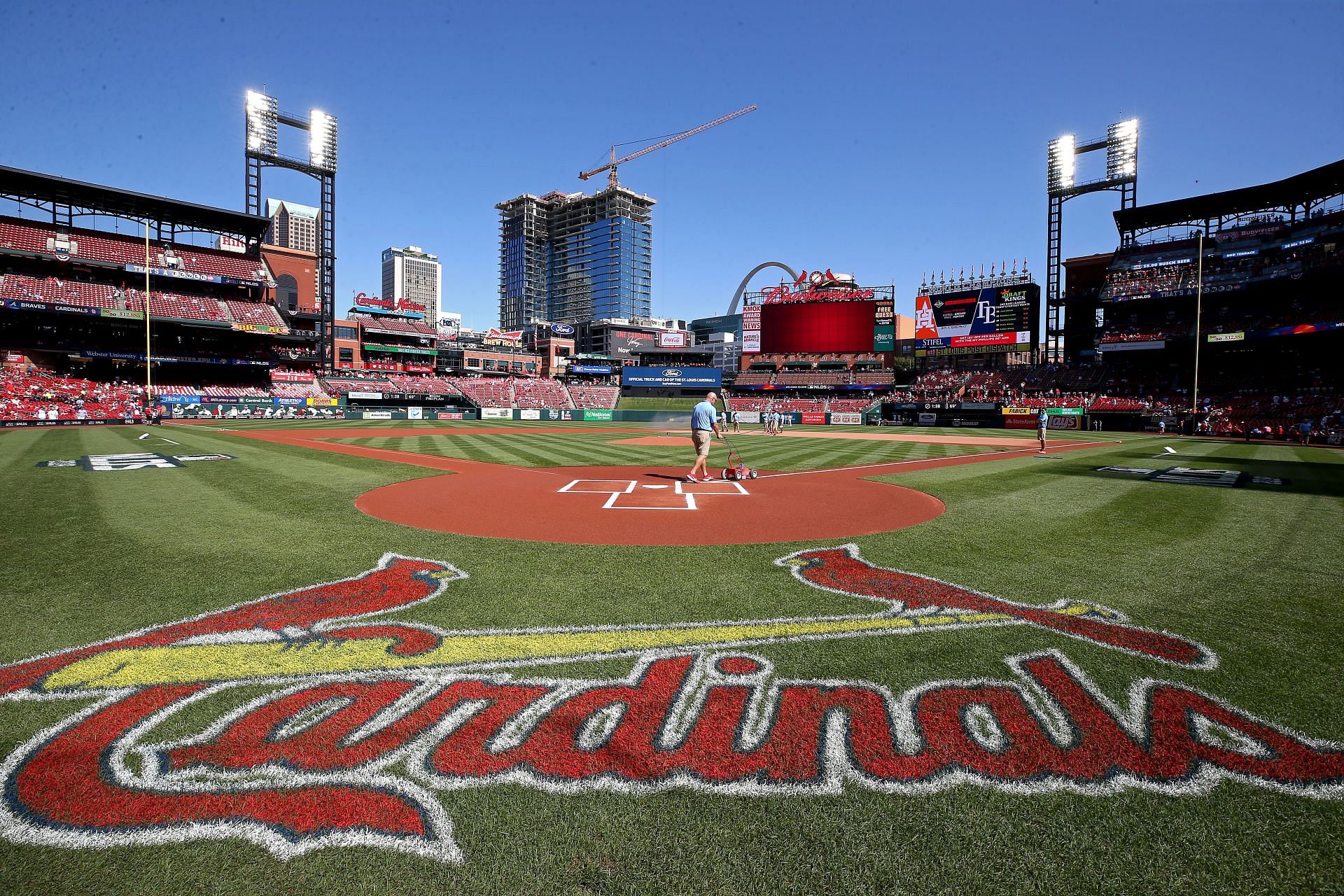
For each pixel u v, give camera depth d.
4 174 46.28
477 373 86.38
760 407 61.47
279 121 63.69
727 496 11.10
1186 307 47.41
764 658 4.07
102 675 3.79
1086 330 54.84
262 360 55.00
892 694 3.60
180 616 4.79
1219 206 46.44
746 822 2.57
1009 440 32.25
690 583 5.71
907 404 52.56
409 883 2.27
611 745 3.08
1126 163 53.19
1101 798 2.72
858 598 5.29
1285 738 3.18
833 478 14.00
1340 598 5.32
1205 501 10.49
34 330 46.78
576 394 74.12
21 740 3.11
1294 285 41.31
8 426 35.44
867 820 2.59
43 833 2.49
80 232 51.16
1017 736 3.18
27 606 5.01
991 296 55.78
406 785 2.79
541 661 4.02
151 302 51.12
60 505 9.49
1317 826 2.55
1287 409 37.03
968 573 6.08
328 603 5.12
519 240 195.00
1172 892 2.24
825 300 64.31
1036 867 2.35
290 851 2.41
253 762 2.95
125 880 2.28
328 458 17.80
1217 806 2.67
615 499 10.64
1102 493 11.47
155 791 2.74
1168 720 3.33
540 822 2.57
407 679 3.77
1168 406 42.94
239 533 7.68
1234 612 4.98
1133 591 5.50
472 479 13.38
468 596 5.32
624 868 2.34
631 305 181.75
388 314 82.81
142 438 25.81
